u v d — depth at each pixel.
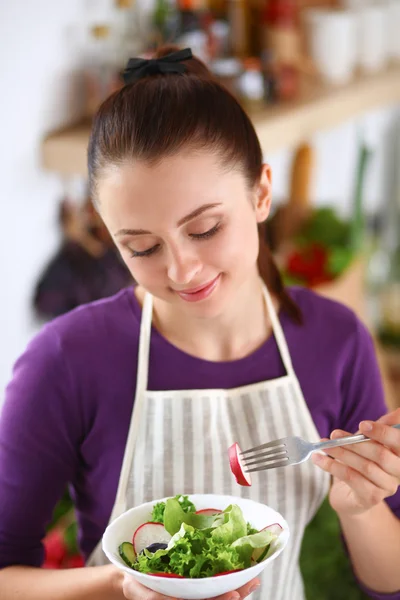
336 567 2.10
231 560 1.12
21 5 2.37
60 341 1.48
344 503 1.38
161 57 1.45
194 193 1.25
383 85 3.37
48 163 2.57
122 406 1.49
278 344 1.55
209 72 1.48
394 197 4.52
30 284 2.62
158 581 1.09
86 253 2.66
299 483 1.52
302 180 3.18
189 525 1.21
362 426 1.23
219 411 1.51
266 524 1.24
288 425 1.53
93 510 1.53
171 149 1.24
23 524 1.45
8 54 2.34
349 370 1.58
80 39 2.65
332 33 3.21
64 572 1.38
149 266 1.31
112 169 1.28
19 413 1.45
